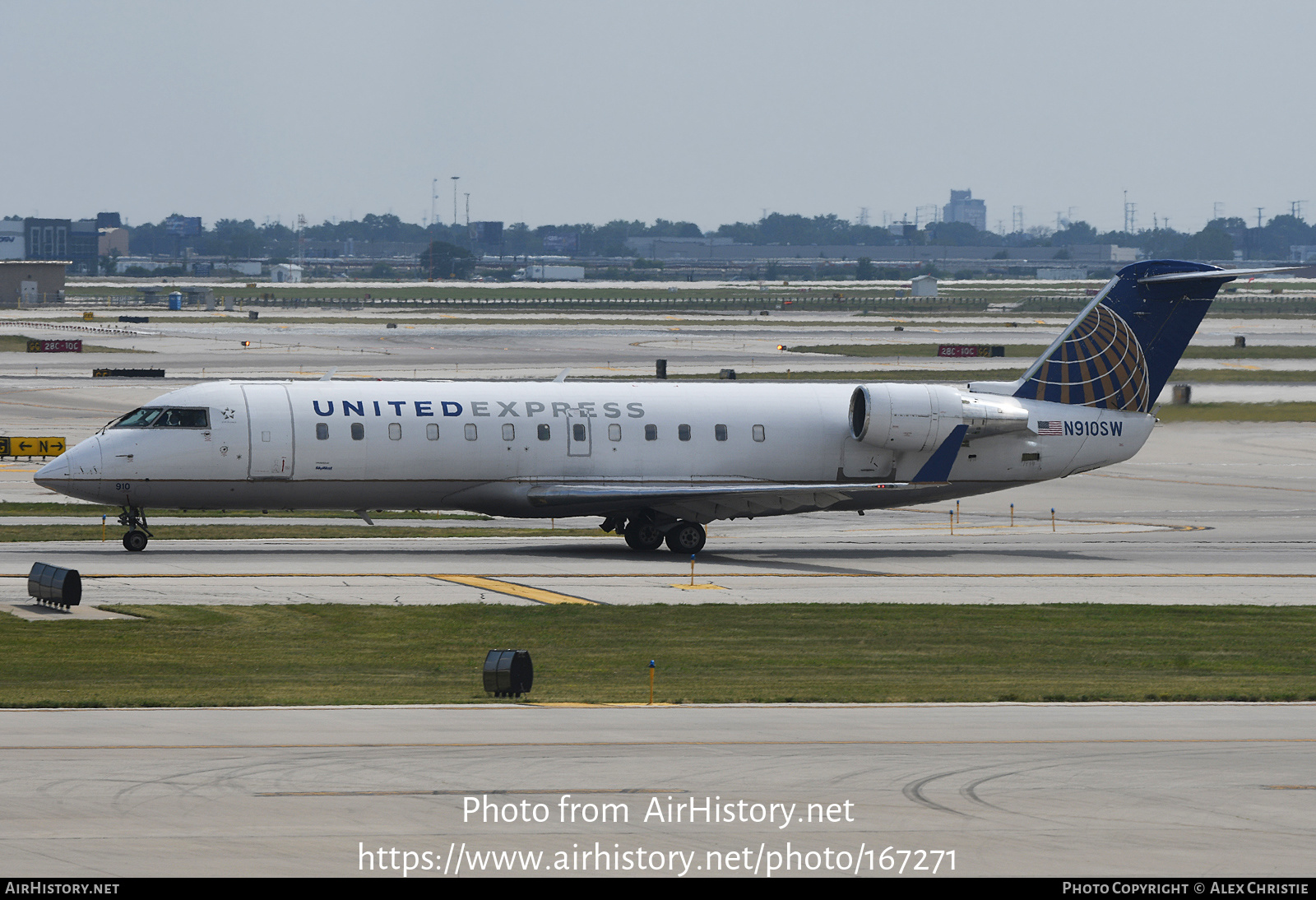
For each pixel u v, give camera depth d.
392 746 83.50
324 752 81.62
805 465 196.88
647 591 158.00
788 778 77.19
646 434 190.75
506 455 184.88
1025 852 65.38
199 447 175.38
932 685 110.31
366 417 181.12
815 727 91.19
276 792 72.69
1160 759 82.88
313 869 61.62
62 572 139.50
